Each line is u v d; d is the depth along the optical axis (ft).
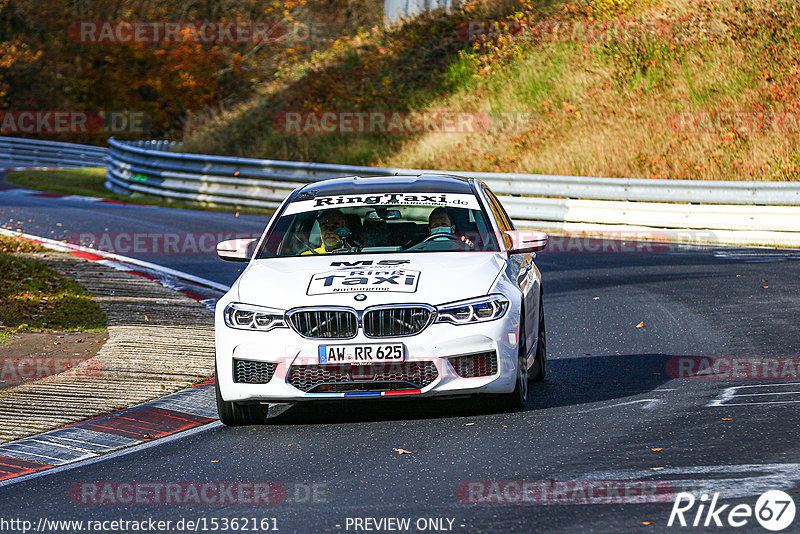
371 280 84.64
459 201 100.07
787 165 255.29
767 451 69.26
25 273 176.55
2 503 68.33
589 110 321.93
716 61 320.09
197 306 153.79
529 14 397.19
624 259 197.47
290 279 86.74
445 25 420.36
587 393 94.38
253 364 83.66
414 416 87.92
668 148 281.33
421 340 81.30
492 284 85.56
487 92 358.23
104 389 101.86
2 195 352.90
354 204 99.25
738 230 216.74
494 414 86.74
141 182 360.89
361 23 622.54
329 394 82.02
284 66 602.03
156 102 645.92
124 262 205.26
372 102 374.84
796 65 303.27
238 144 383.86
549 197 256.93
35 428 88.48
